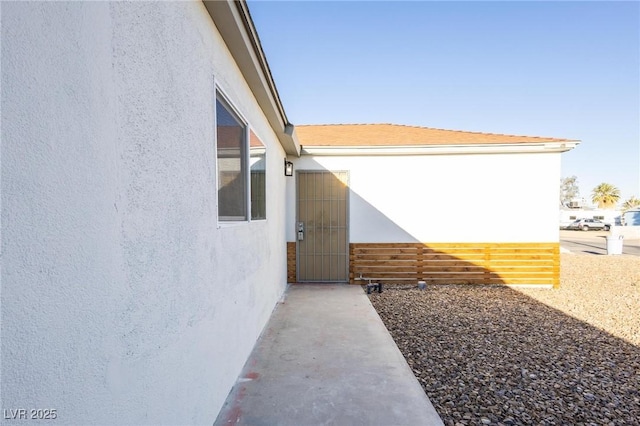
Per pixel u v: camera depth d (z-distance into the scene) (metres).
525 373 2.86
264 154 4.04
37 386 0.83
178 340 1.63
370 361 2.99
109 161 1.11
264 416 2.16
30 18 0.81
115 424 1.13
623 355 3.25
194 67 1.88
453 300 5.41
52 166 0.88
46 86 0.86
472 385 2.65
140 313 1.30
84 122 0.99
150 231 1.38
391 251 6.52
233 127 2.80
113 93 1.14
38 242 0.83
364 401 2.33
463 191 6.43
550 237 6.36
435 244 6.47
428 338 3.68
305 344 3.39
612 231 21.92
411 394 2.43
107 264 1.10
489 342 3.57
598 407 2.36
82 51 0.99
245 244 2.96
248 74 2.96
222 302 2.31
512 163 6.36
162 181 1.49
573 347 3.44
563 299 5.50
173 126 1.61
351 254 6.54
